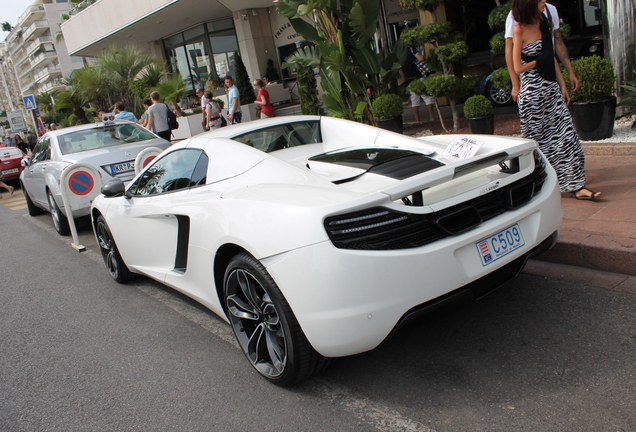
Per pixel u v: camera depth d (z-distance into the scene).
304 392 2.53
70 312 4.28
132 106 17.81
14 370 3.34
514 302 3.08
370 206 2.10
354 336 2.11
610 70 5.43
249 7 16.67
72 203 6.18
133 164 6.62
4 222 9.41
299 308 2.20
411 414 2.21
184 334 3.47
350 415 2.29
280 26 17.12
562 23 7.11
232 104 11.93
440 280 2.17
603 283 3.11
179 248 3.29
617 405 2.04
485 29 10.21
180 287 3.39
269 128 3.60
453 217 2.27
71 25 20.80
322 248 2.09
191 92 20.95
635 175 4.54
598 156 5.38
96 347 3.49
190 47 20.14
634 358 2.33
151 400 2.70
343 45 7.91
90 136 7.22
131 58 17.72
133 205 3.80
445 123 8.94
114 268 4.80
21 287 5.25
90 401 2.79
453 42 7.98
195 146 3.38
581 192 4.17
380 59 8.19
